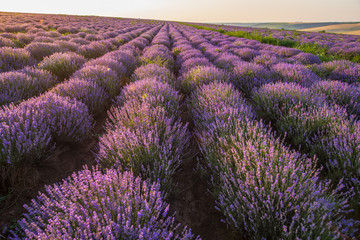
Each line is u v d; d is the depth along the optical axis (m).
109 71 5.82
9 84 4.23
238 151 2.48
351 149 2.48
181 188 2.47
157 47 12.17
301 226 1.50
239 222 1.78
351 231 1.65
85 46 10.55
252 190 1.83
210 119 3.36
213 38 20.83
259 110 4.25
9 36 12.87
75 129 3.09
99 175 1.82
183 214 2.12
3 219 1.83
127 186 1.82
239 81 5.95
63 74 6.65
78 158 2.86
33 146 2.40
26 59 7.13
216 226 2.00
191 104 4.50
